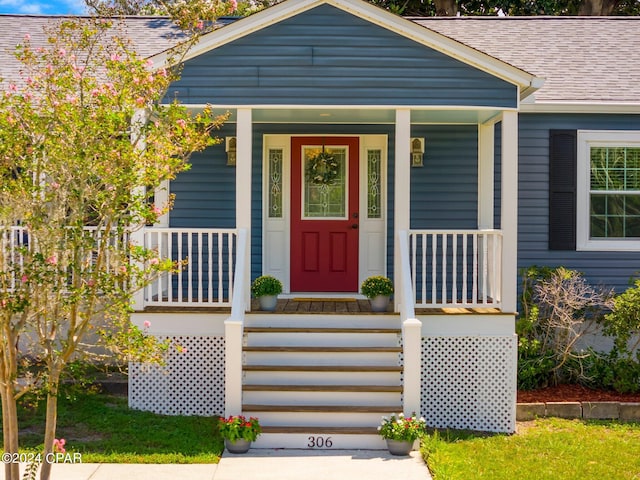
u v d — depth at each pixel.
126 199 4.88
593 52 10.83
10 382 4.75
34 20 11.48
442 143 9.64
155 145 5.04
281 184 9.77
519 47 11.02
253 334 7.67
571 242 9.59
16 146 4.74
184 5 6.62
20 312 4.63
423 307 7.71
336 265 9.75
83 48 5.58
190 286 7.80
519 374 8.34
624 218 9.66
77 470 6.01
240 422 6.62
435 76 7.71
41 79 5.14
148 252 4.96
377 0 19.38
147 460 6.27
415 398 6.91
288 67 7.70
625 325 8.11
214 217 9.63
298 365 7.44
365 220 9.74
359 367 7.30
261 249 9.66
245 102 7.69
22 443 6.50
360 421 6.97
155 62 7.52
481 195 9.54
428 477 5.97
